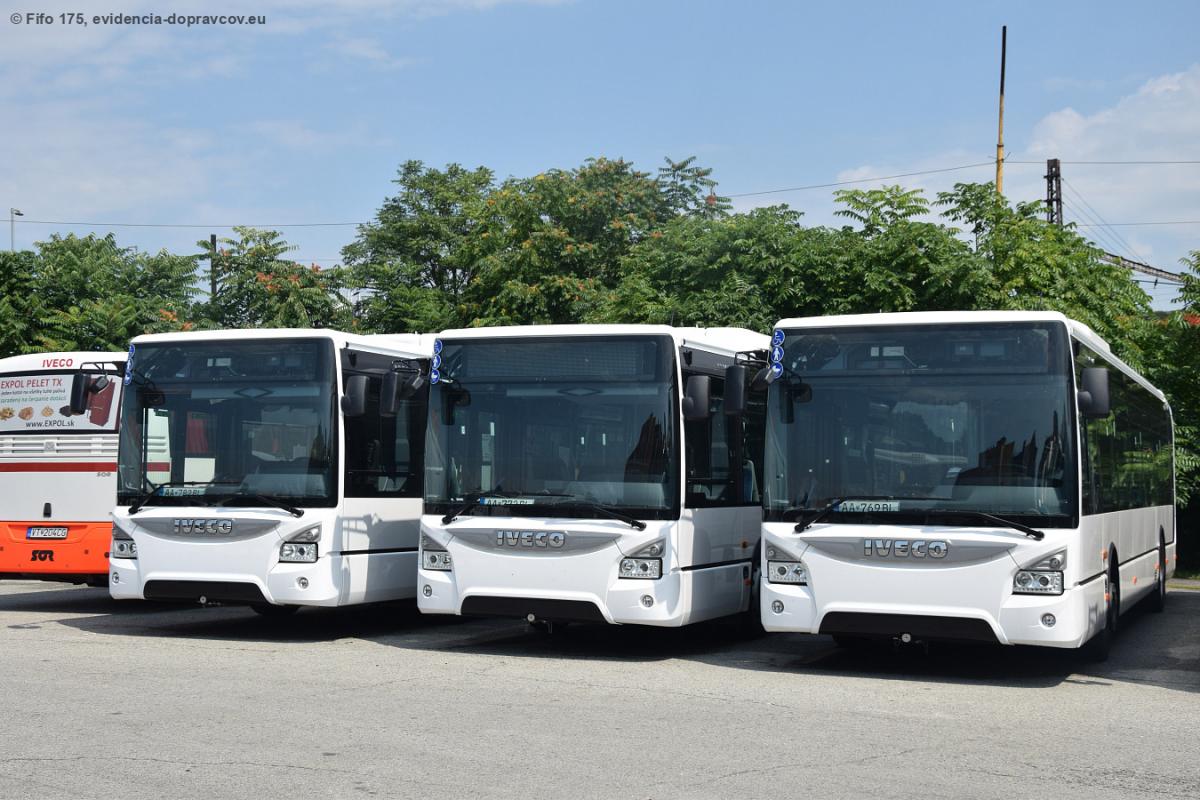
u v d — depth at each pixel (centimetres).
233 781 691
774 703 973
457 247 4431
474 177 4903
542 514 1224
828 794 684
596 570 1198
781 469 1134
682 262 2620
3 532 1655
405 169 4959
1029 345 1088
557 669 1152
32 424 1658
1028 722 911
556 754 770
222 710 901
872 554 1086
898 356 1116
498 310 3228
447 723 864
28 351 2906
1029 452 1071
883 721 903
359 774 710
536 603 1214
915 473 1094
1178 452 2730
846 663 1222
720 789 690
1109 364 1328
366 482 1377
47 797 654
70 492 1636
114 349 2970
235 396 1359
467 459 1260
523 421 1249
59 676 1054
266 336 1363
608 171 3556
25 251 3078
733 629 1423
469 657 1231
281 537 1310
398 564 1431
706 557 1275
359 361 1383
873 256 2436
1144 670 1200
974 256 2395
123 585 1357
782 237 2505
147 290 3269
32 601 1847
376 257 4559
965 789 702
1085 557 1091
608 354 1239
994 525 1064
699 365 1285
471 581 1235
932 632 1068
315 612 1703
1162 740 848
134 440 1377
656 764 748
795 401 1138
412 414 1478
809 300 2442
